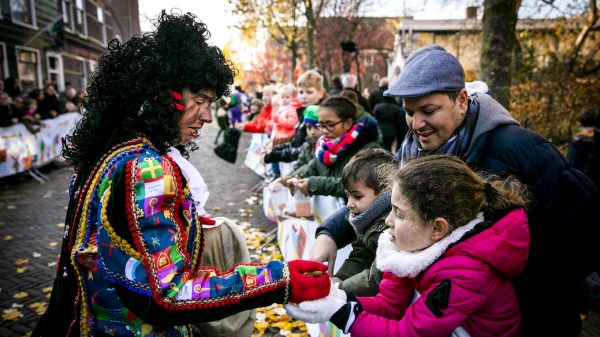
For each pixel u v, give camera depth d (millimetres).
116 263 1122
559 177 1471
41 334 1421
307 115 3580
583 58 11859
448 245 1273
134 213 1109
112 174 1168
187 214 1269
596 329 3061
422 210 1267
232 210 6238
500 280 1307
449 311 1219
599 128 4191
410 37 21203
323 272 1333
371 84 35500
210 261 1916
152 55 1208
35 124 8734
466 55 15352
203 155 11242
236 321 1914
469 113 1651
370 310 1395
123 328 1261
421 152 1825
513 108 10000
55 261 4410
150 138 1242
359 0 19156
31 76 14586
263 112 6605
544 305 1529
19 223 5664
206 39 1305
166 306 1099
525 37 12727
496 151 1568
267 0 17562
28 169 8367
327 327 2057
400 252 1332
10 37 13258
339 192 2768
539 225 1485
